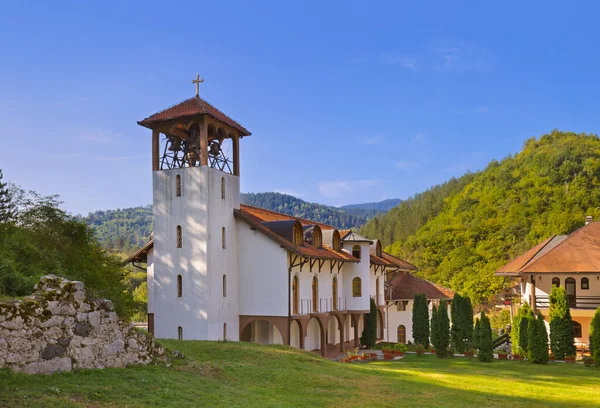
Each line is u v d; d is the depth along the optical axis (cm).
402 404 1894
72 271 3350
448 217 11075
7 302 1411
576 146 10875
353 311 4703
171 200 3666
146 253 4069
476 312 8800
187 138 3862
